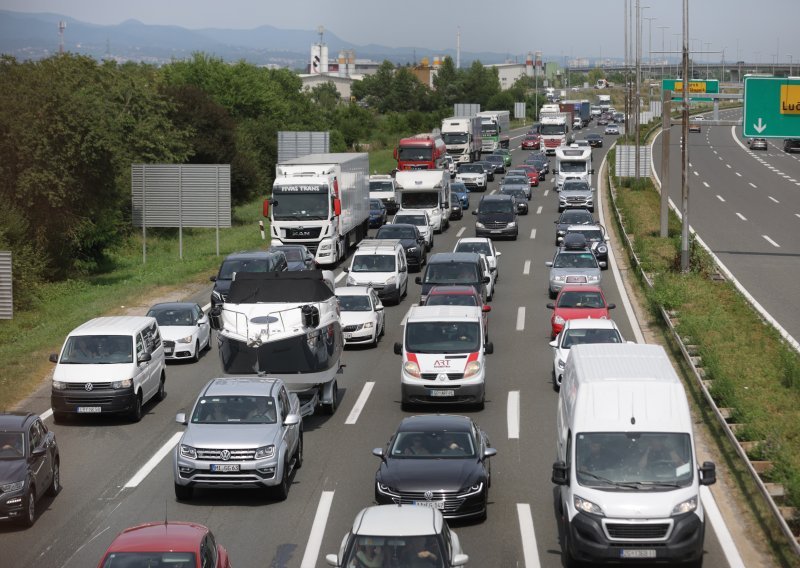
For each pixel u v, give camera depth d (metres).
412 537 17.22
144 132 82.75
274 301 32.25
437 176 77.00
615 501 19.70
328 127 169.12
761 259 62.03
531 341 43.47
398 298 52.75
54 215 64.12
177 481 24.45
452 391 32.69
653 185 102.12
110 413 32.75
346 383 37.50
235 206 103.31
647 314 47.22
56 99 62.75
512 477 26.41
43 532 22.84
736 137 181.62
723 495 24.34
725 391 30.89
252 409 25.83
